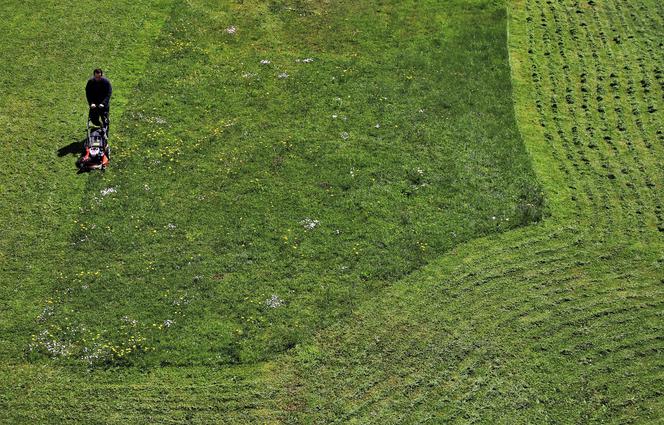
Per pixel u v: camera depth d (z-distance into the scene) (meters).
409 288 27.14
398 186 30.80
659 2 40.72
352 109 34.16
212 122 33.25
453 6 40.31
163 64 35.97
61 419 23.16
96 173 30.62
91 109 30.17
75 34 37.22
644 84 35.84
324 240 28.59
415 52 37.28
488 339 25.61
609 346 25.34
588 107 34.69
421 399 23.92
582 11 40.47
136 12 38.78
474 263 28.05
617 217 29.83
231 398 23.89
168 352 24.92
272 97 34.59
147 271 27.22
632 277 27.62
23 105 33.38
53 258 27.53
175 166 31.22
